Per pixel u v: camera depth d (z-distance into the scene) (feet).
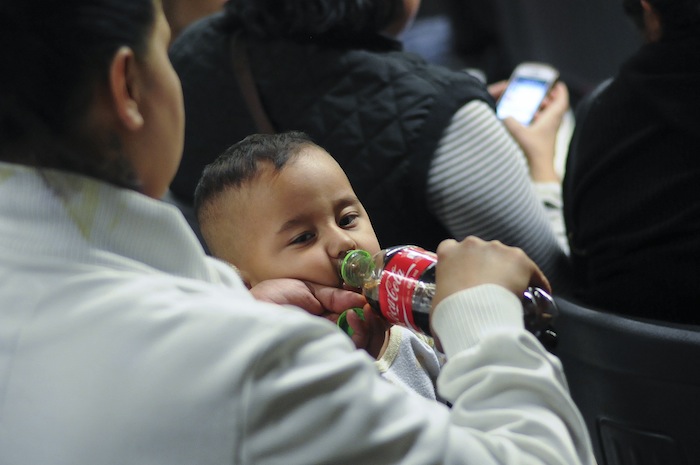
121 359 3.20
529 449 3.51
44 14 3.22
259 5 7.52
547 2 13.41
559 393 3.65
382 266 4.67
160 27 3.54
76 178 3.38
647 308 6.67
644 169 6.65
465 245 4.05
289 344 3.22
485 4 14.52
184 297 3.33
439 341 4.00
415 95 7.00
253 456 3.14
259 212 5.06
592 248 7.06
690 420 6.04
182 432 3.14
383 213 7.06
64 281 3.32
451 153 6.93
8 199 3.38
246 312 3.26
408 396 3.51
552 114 9.57
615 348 6.21
